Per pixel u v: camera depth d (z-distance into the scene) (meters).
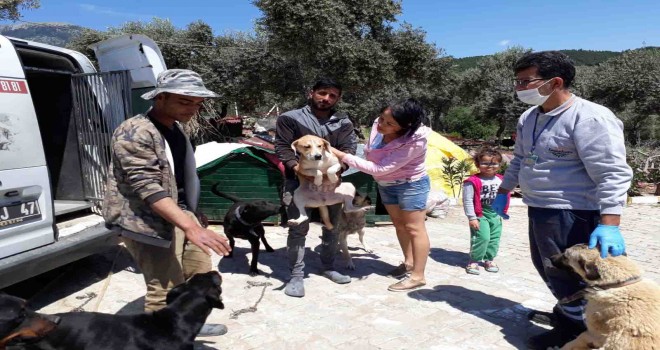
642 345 2.73
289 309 4.30
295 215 4.59
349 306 4.39
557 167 3.32
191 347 2.74
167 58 23.22
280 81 21.28
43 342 2.45
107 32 24.14
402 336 3.82
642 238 7.38
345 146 4.84
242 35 24.64
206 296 2.80
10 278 3.75
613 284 2.87
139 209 2.90
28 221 4.00
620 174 3.03
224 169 7.04
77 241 4.37
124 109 5.05
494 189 5.29
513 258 6.06
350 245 6.49
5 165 3.82
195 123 11.77
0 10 16.81
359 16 20.16
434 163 10.02
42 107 5.35
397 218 4.95
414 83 23.16
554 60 3.19
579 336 3.13
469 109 38.19
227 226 5.21
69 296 4.62
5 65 3.96
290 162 4.61
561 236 3.35
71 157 5.39
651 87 24.09
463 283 5.05
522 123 3.66
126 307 4.35
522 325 4.05
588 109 3.17
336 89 4.61
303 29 17.44
